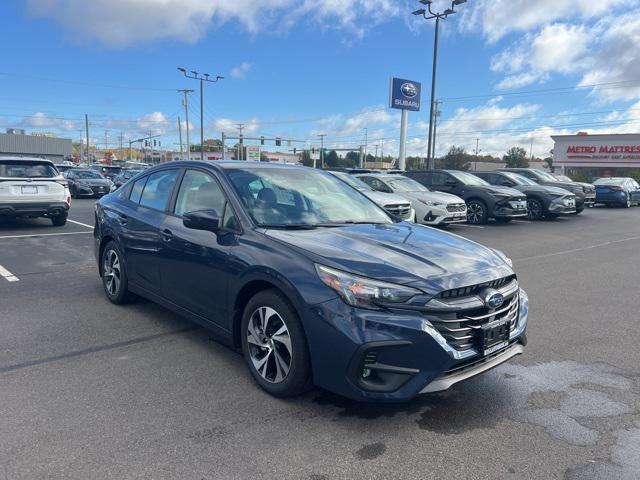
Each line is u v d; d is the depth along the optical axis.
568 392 3.72
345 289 3.05
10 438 2.96
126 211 5.35
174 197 4.78
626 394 3.70
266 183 4.39
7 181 11.20
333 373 3.09
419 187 14.08
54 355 4.23
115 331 4.83
